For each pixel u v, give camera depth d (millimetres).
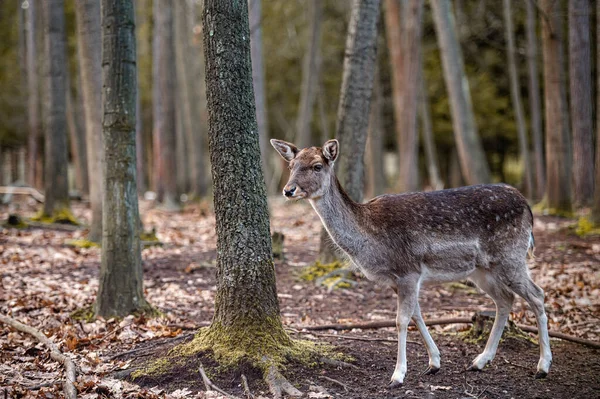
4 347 6672
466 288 9875
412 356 6652
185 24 24719
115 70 7695
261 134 18344
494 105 28688
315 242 14359
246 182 6043
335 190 6195
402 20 21969
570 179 16844
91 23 12109
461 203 6375
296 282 10258
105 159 7820
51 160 15266
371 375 5953
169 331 7336
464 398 5465
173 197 21953
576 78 18109
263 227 6164
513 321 7480
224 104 5945
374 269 6160
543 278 10234
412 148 20312
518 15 27062
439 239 6168
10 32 31531
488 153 33969
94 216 12664
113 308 7801
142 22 31766
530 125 29047
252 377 5695
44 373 5984
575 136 18797
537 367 6184
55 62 15078
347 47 10328
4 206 20000
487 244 6336
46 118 15367
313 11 25391
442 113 30094
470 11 28750
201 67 31391
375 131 23172
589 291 9453
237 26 5930
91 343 6949
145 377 5832
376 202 6383
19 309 8102
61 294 8953
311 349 6191
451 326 7914
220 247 6176
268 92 35844
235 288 6082
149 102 33562
